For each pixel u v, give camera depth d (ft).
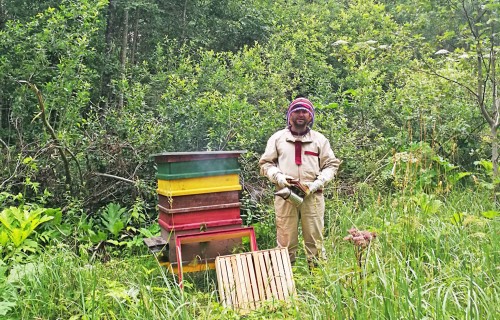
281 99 25.54
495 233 13.80
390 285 10.09
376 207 17.71
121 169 20.49
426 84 26.08
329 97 27.94
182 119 23.32
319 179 14.34
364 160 22.52
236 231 14.32
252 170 21.09
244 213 20.39
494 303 9.96
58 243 14.32
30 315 11.03
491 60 21.42
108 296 11.40
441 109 26.11
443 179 22.00
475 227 15.17
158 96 27.76
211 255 14.89
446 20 22.11
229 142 21.47
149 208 19.94
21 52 22.75
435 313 9.27
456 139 23.82
